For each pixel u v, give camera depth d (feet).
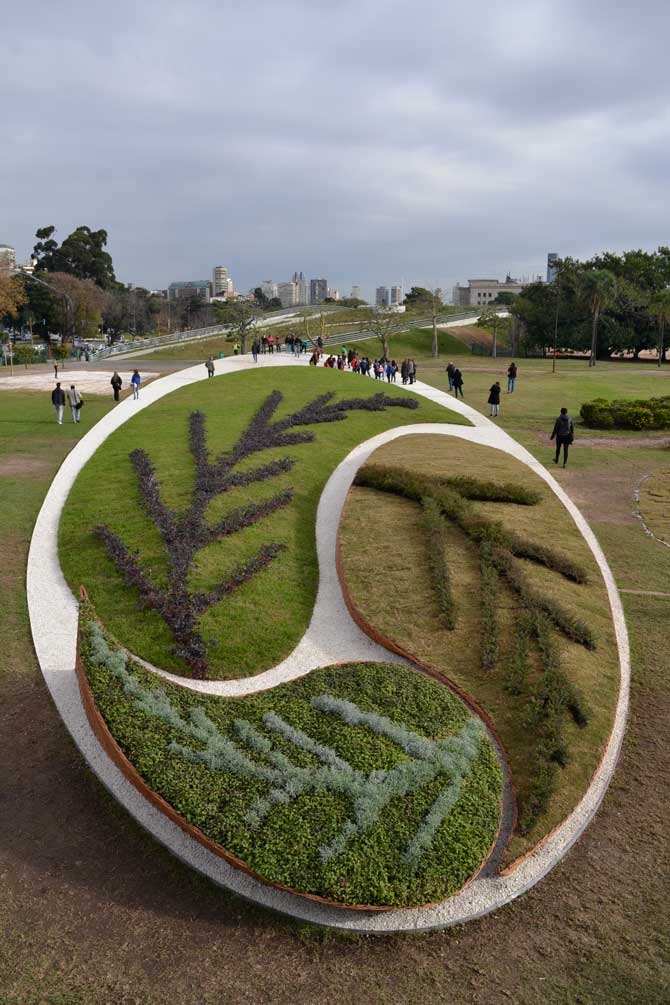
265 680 45.75
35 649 49.06
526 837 32.76
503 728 39.96
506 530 65.77
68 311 368.68
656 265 317.01
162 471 85.20
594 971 26.96
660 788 36.76
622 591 59.26
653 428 122.72
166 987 26.27
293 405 124.36
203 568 59.26
